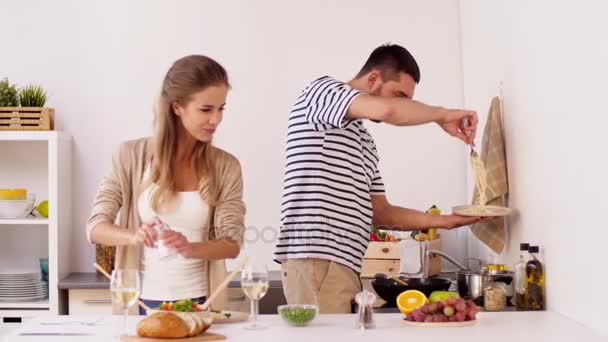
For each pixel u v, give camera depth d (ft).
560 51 8.02
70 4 13.69
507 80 10.16
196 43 13.66
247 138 13.60
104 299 12.25
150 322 6.57
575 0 7.52
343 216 8.40
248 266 7.20
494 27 10.85
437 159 13.56
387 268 11.85
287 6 13.65
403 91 8.78
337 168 8.36
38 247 13.73
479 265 12.34
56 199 12.66
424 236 11.80
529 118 9.18
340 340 6.56
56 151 12.67
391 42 13.62
